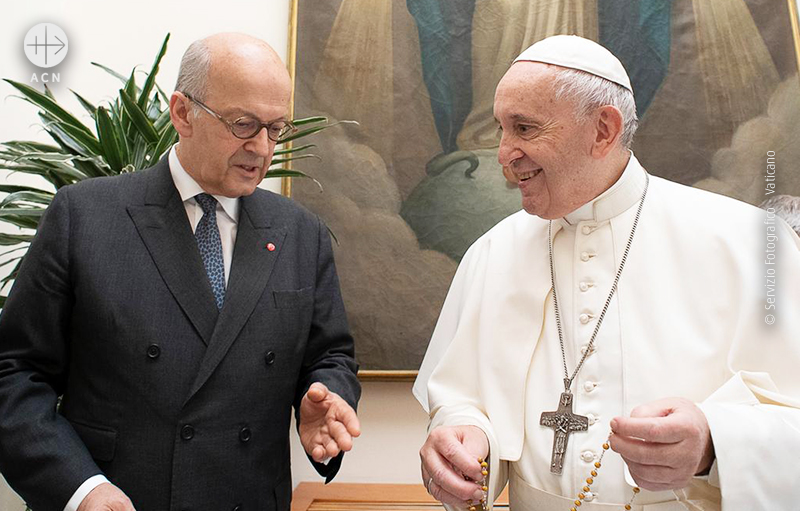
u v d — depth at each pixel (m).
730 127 2.96
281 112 1.50
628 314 1.49
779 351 1.38
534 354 1.58
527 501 1.50
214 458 1.46
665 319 1.45
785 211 1.60
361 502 2.67
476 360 1.67
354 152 3.03
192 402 1.46
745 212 1.54
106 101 3.04
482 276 1.74
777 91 2.96
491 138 3.02
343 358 1.72
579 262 1.58
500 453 1.49
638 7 3.04
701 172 2.95
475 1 3.09
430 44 3.08
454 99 3.05
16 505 2.57
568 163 1.45
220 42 1.51
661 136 2.97
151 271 1.51
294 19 3.10
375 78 3.07
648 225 1.56
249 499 1.50
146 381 1.45
